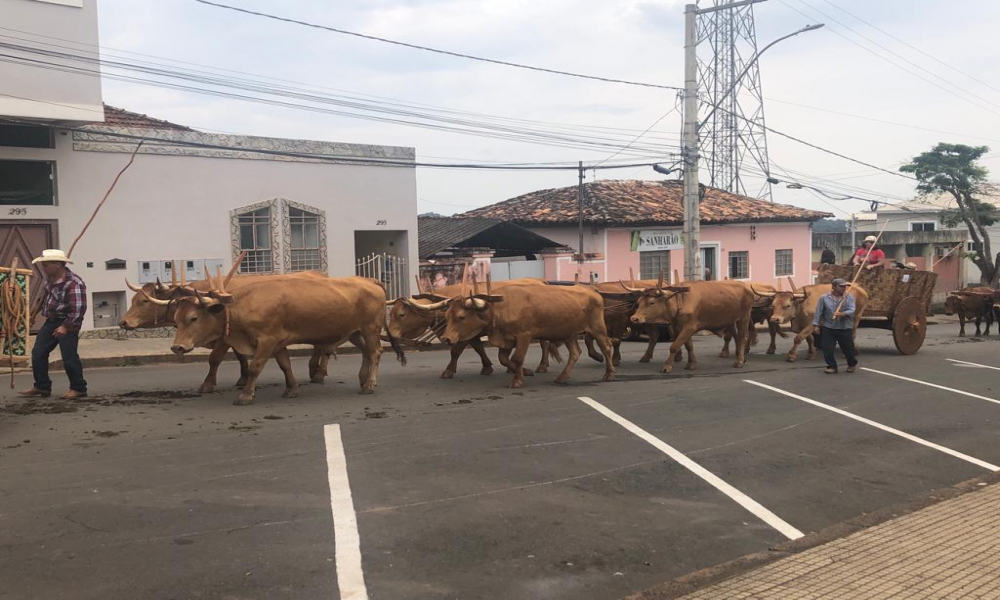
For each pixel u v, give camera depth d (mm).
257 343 10094
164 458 7375
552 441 8516
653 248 29375
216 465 7191
